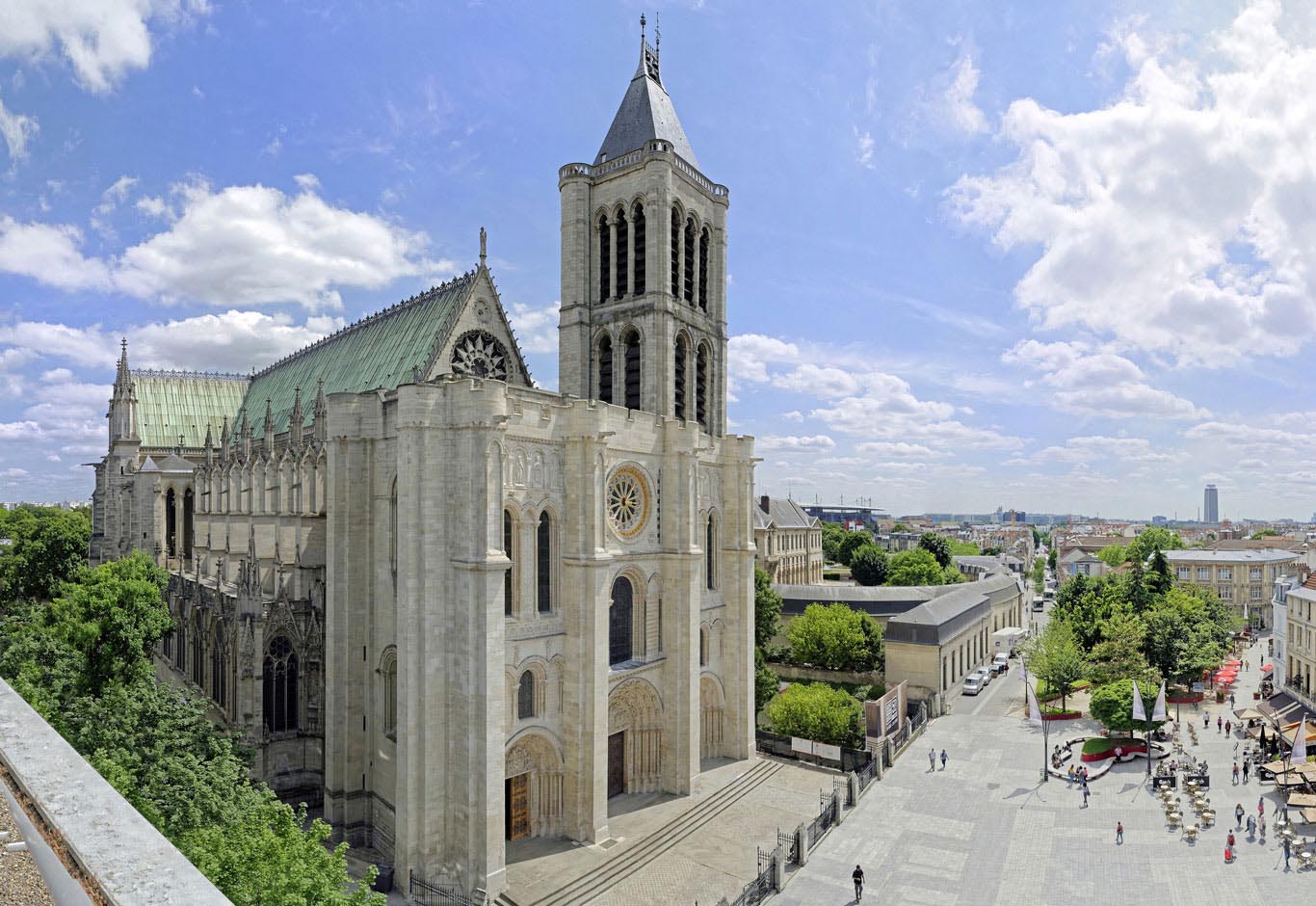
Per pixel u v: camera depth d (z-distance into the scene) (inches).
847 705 3090.6
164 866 277.1
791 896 1884.8
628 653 2426.2
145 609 2388.0
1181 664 3892.7
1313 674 3607.3
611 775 2400.3
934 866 2054.6
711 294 3102.9
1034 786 2652.6
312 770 2389.3
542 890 1822.1
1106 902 1873.8
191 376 4554.6
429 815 1819.6
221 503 3309.5
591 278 2970.0
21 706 528.4
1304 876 1990.7
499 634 1843.0
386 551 2065.7
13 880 331.9
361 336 3166.8
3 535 5743.1
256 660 2336.4
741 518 2807.6
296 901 1131.9
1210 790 2628.0
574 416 2158.0
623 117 2987.2
